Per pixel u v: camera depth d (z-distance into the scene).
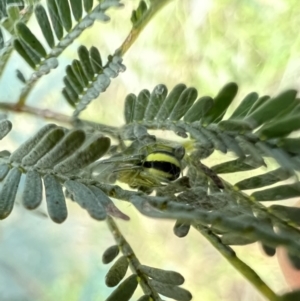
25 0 0.12
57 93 0.17
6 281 0.16
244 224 0.07
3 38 0.12
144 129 0.11
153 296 0.10
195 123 0.11
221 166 0.11
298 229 0.10
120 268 0.10
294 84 0.17
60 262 0.17
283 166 0.10
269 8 0.20
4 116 0.12
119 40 0.20
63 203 0.09
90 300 0.17
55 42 0.12
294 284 0.13
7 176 0.09
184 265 0.18
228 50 0.19
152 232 0.18
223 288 0.17
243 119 0.11
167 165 0.10
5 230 0.16
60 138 0.09
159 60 0.19
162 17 0.20
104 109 0.18
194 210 0.08
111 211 0.08
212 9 0.20
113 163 0.10
